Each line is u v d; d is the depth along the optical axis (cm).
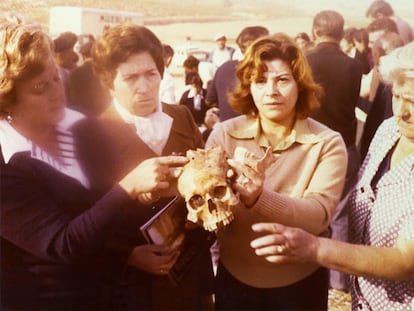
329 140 178
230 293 191
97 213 155
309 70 177
